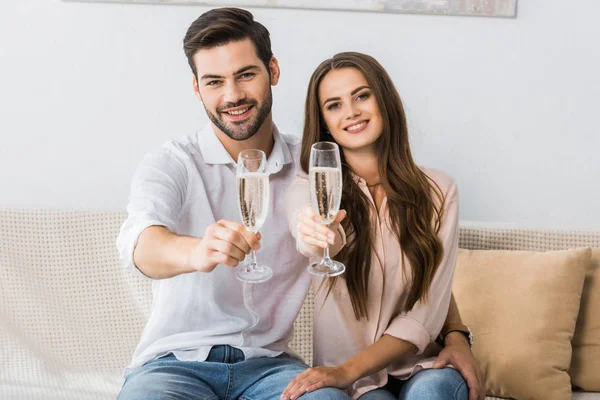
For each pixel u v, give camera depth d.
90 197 2.45
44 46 2.37
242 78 1.69
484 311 2.06
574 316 2.04
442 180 1.83
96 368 2.14
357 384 1.73
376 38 2.39
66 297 2.19
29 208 2.23
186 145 1.77
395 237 1.76
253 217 1.41
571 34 2.39
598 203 2.47
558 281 2.04
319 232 1.50
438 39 2.39
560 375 1.99
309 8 2.37
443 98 2.42
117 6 2.36
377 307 1.75
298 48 2.39
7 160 2.42
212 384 1.67
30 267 2.19
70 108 2.40
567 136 2.43
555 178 2.46
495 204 2.47
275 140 1.83
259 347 1.74
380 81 1.72
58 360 2.14
